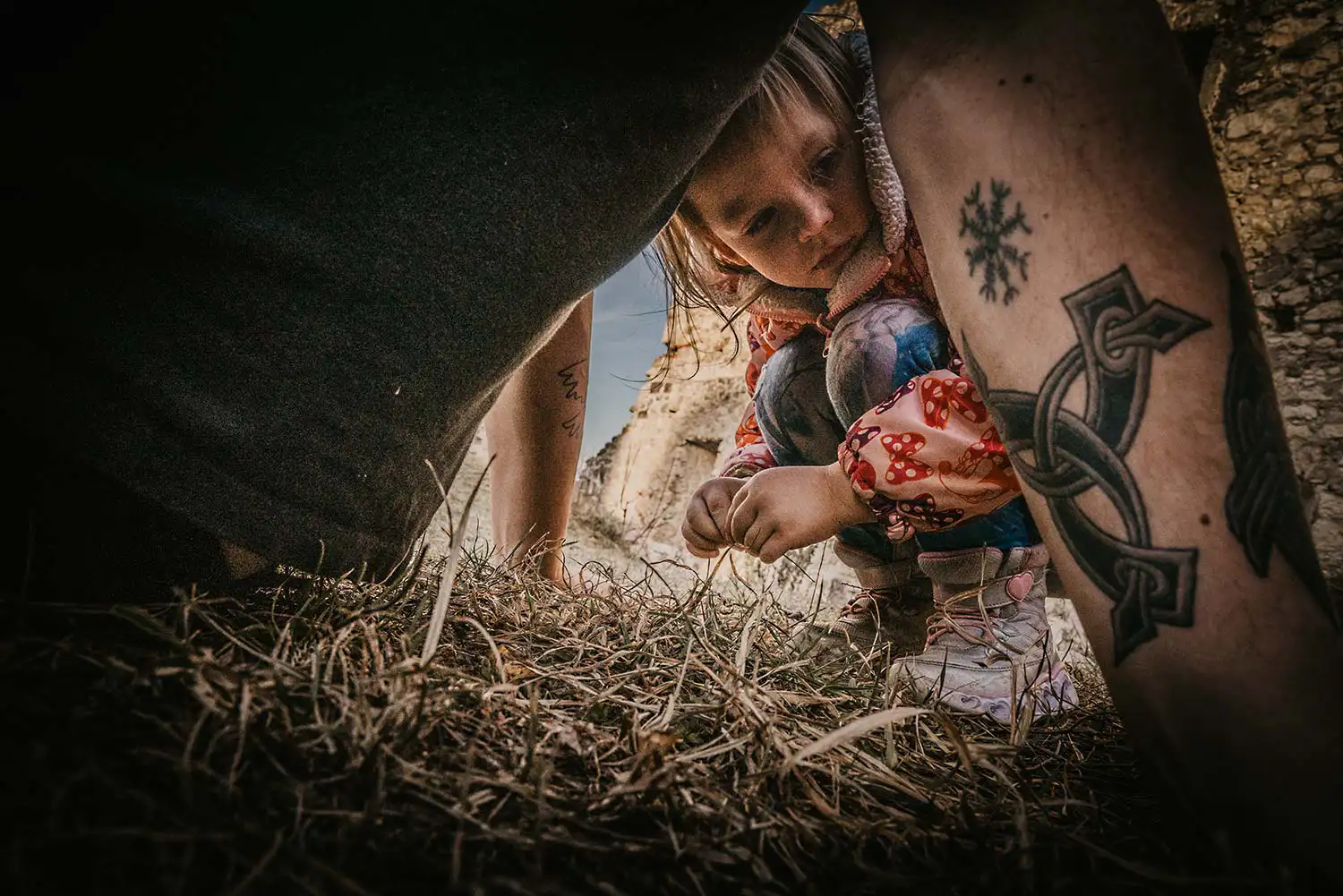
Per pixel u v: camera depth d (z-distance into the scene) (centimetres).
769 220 103
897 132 60
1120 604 52
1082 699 112
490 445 149
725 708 70
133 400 59
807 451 133
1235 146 382
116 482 60
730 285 127
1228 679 47
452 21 59
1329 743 44
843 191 103
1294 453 360
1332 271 355
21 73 55
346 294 63
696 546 122
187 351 60
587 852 48
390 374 67
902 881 49
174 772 44
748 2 62
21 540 59
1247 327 49
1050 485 55
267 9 57
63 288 57
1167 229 49
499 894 41
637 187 67
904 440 89
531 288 68
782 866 52
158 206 57
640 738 62
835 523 98
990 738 83
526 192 63
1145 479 50
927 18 58
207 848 40
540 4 59
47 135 56
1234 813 47
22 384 57
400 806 48
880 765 67
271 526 67
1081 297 52
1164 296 50
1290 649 46
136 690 50
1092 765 76
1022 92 53
